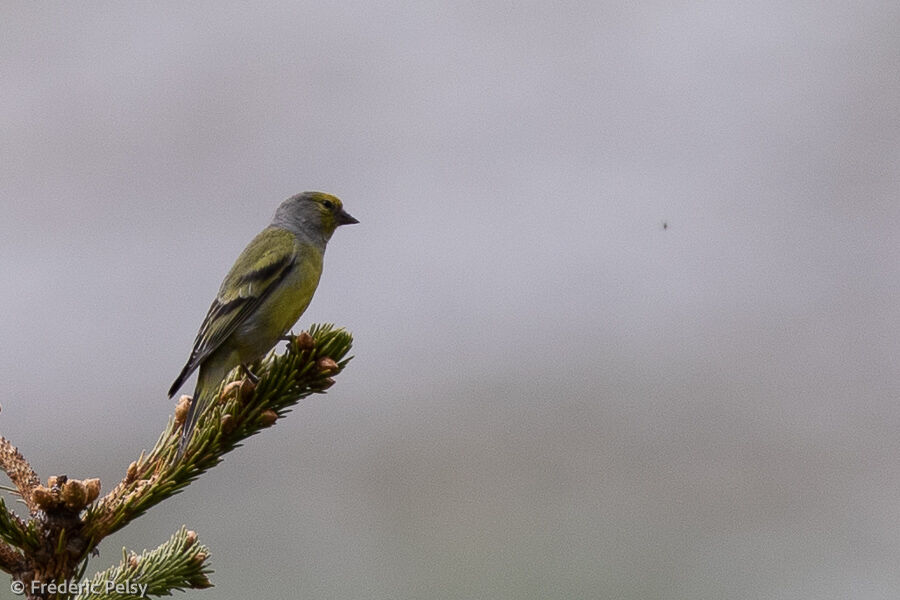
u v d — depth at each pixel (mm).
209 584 7707
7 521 7031
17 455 7641
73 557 7242
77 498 7133
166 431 8859
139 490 7555
